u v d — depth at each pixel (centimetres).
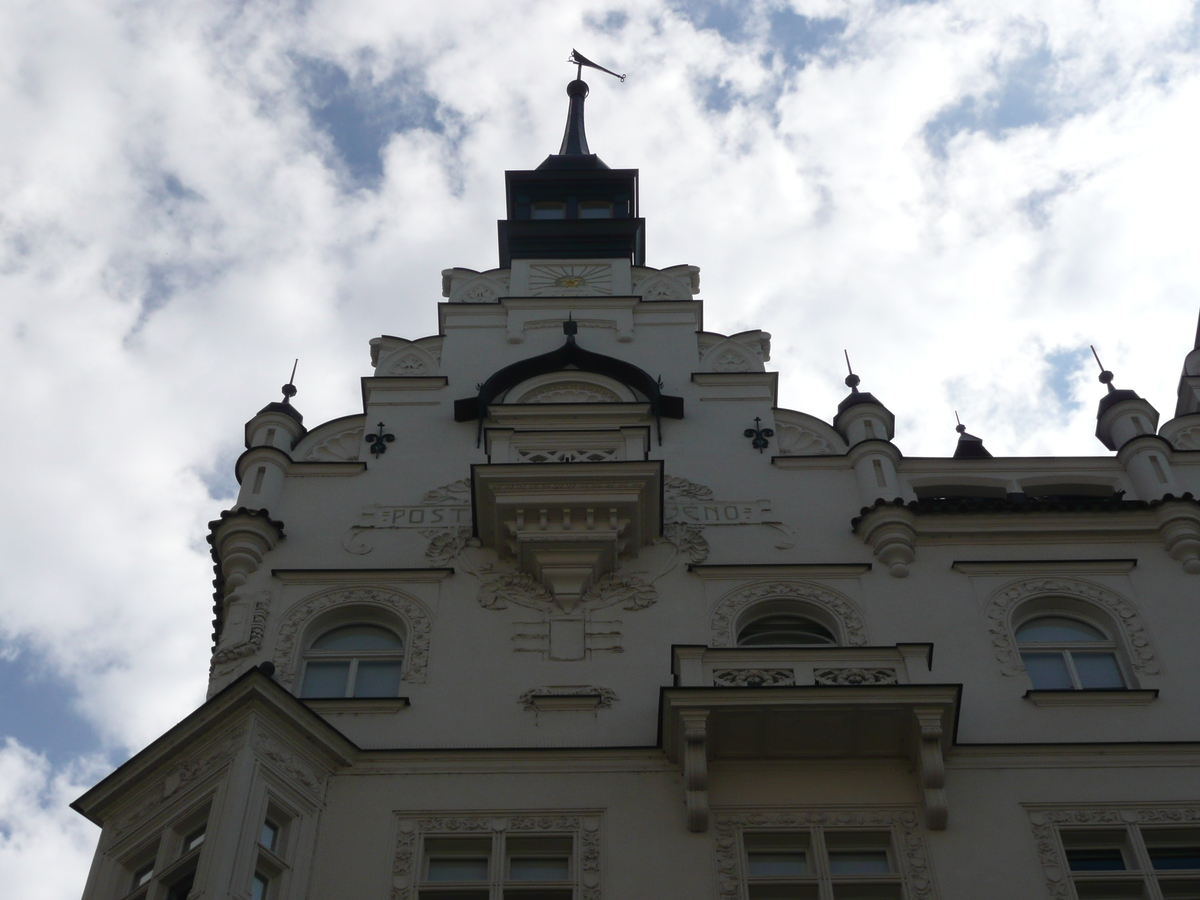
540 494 2298
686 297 3027
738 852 1845
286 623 2211
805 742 1934
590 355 2734
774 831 1873
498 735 2022
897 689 1905
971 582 2278
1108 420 2659
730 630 2197
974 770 1955
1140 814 1897
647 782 1938
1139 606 2234
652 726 2036
